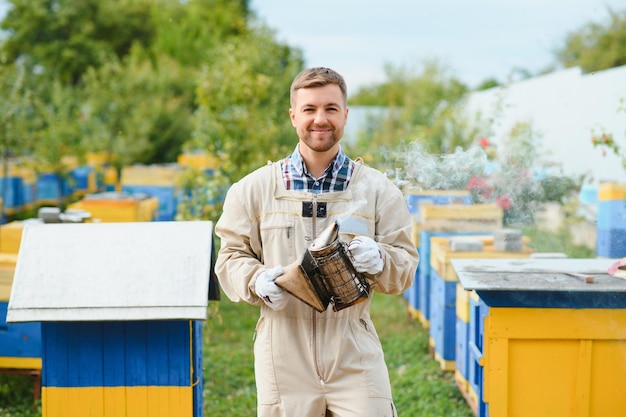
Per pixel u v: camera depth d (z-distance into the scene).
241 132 7.13
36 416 3.99
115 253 2.87
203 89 7.23
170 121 15.41
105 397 2.92
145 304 2.74
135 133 14.75
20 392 4.36
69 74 27.56
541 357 2.79
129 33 30.00
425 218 5.45
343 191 2.29
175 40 19.69
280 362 2.26
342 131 2.28
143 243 2.89
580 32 15.49
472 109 13.27
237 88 7.16
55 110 14.34
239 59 8.08
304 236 2.27
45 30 27.97
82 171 15.62
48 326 2.90
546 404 2.80
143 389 2.92
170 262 2.83
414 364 5.03
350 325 2.26
